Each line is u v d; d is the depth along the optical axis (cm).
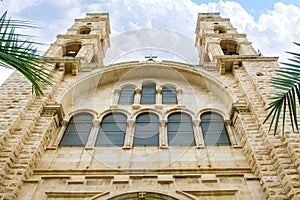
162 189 1239
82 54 2662
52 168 1395
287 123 1361
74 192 1219
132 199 1196
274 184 1163
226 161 1452
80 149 1562
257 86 1753
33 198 1188
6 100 1641
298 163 1138
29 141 1445
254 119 1591
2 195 1131
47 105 1733
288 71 727
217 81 2092
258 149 1360
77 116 1903
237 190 1225
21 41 594
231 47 3050
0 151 1277
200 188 1250
